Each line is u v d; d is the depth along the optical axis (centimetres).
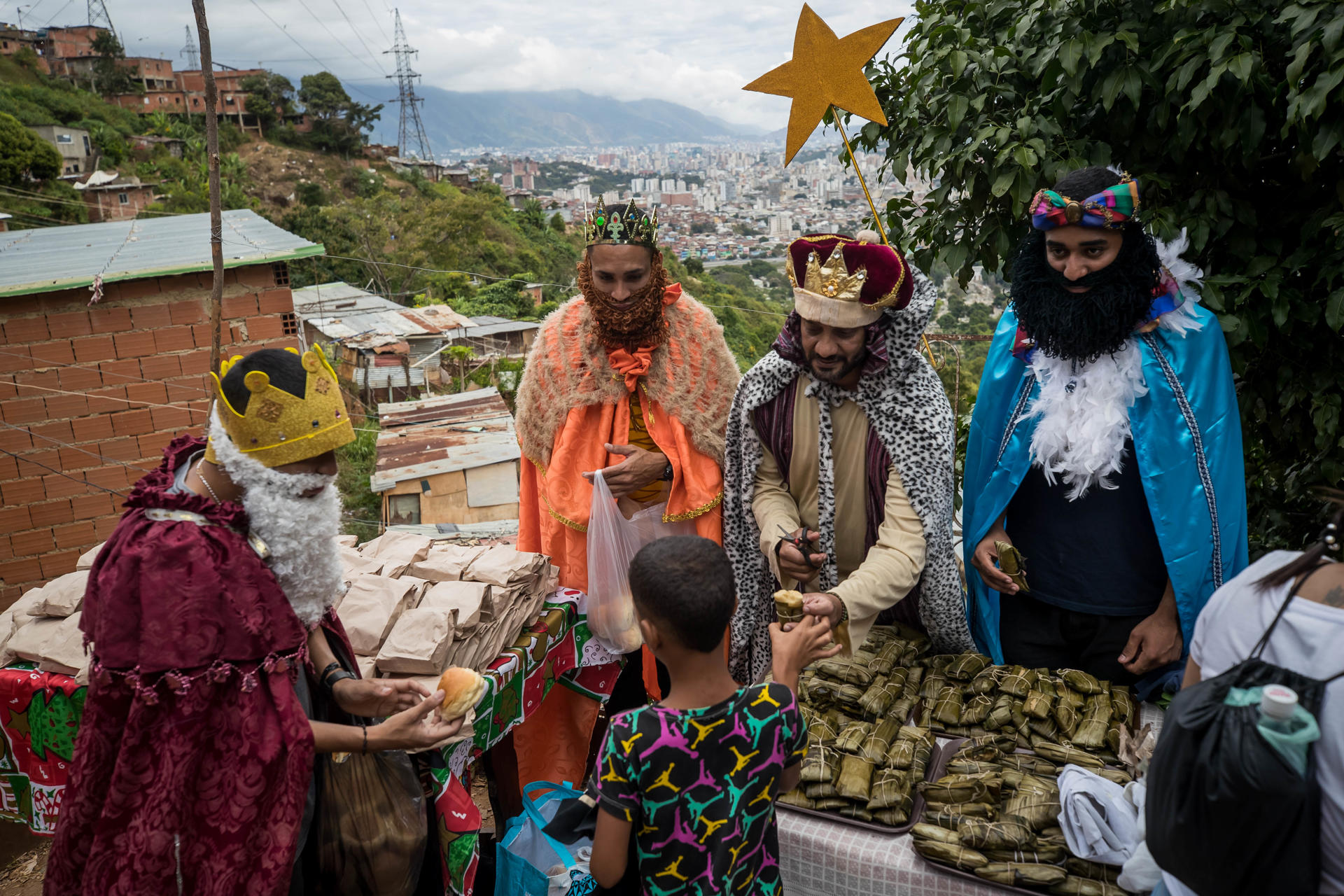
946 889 209
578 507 308
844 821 227
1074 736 242
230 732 179
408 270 4962
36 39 7719
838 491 274
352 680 211
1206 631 164
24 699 238
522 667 262
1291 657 147
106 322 865
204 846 178
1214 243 321
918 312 247
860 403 262
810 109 289
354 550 284
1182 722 147
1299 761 135
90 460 881
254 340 917
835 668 272
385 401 2238
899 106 394
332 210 5606
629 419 313
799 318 259
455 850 231
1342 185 290
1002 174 326
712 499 311
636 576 176
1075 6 320
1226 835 140
